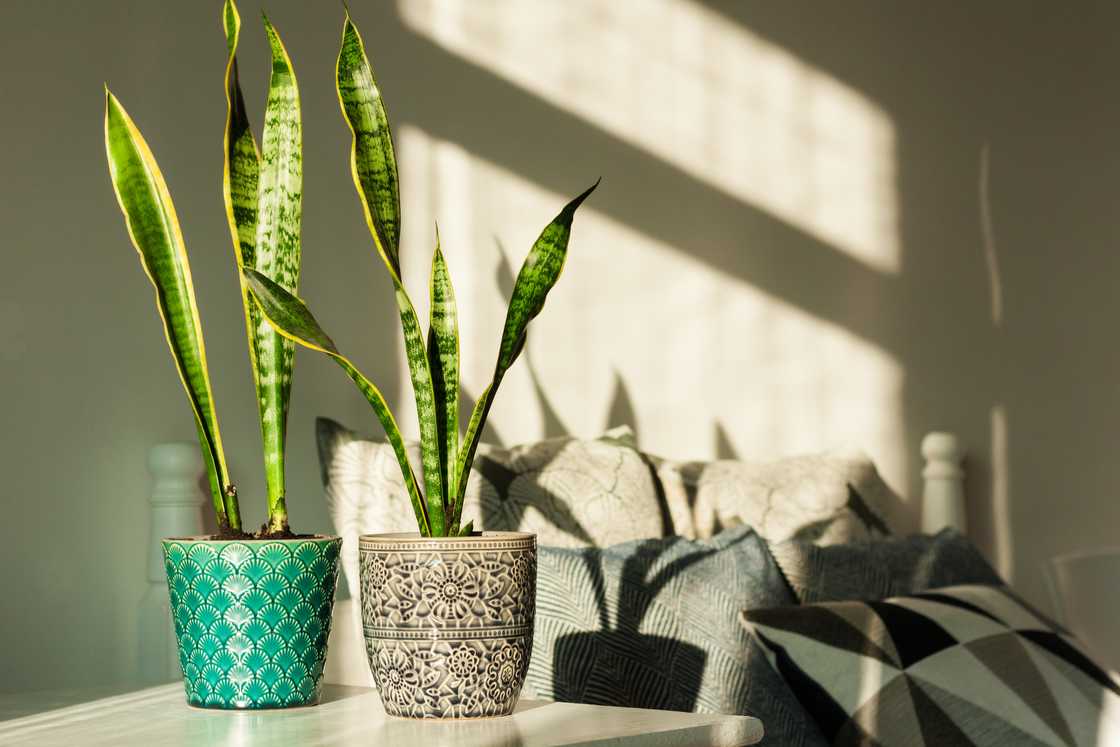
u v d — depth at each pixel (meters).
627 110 2.36
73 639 1.57
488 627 1.20
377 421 1.96
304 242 1.87
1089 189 2.59
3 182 1.53
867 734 1.55
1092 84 2.61
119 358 1.65
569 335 2.24
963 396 2.60
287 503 1.82
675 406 2.37
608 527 1.85
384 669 1.21
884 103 2.63
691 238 2.42
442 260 1.29
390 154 1.25
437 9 2.11
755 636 1.68
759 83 2.53
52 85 1.59
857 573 1.93
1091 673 1.75
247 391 1.79
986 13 2.66
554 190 2.25
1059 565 2.53
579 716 1.23
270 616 1.25
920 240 2.62
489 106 2.17
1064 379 2.56
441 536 1.25
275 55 1.31
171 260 1.29
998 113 2.64
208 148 1.76
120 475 1.64
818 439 2.52
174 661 1.62
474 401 2.09
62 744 1.10
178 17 1.74
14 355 1.53
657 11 2.42
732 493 2.10
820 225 2.56
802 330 2.53
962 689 1.60
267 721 1.20
